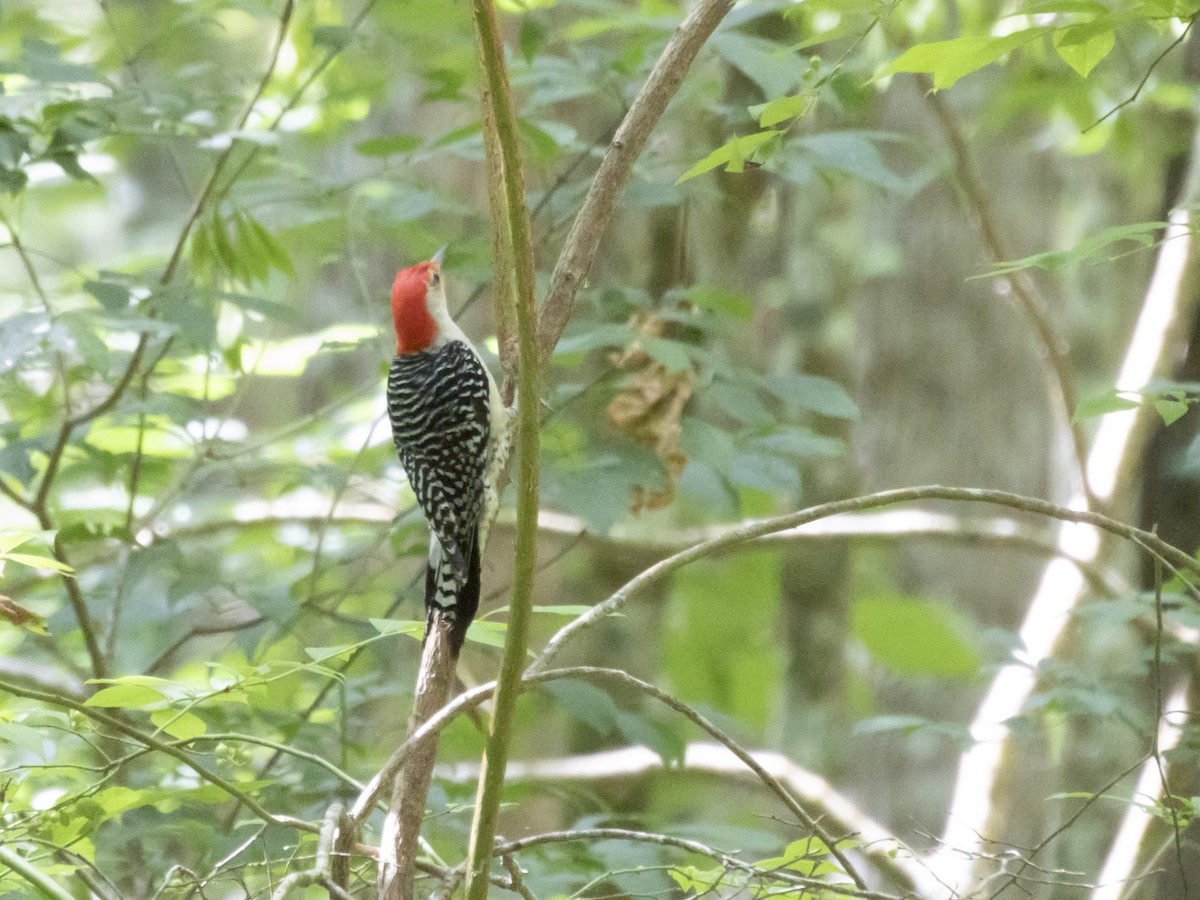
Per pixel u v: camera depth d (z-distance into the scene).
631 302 9.54
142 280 9.23
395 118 15.23
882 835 11.70
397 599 9.57
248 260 9.28
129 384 10.45
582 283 6.82
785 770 12.23
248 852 7.29
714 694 18.25
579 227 6.81
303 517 12.79
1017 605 20.42
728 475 9.32
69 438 9.94
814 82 6.01
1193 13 5.16
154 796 6.08
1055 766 12.02
